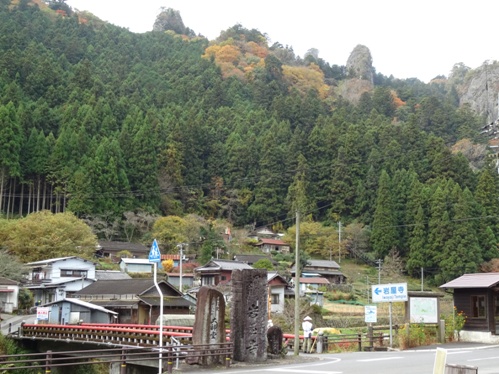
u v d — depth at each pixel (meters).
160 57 169.38
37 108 93.81
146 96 122.12
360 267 81.19
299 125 119.75
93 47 153.38
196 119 107.50
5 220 65.81
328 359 18.95
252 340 18.05
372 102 150.62
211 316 17.59
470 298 26.03
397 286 22.94
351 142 99.19
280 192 97.56
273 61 171.50
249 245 85.56
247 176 99.44
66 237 62.78
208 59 166.25
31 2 179.75
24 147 81.25
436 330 24.91
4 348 32.59
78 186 77.31
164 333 23.92
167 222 77.50
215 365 16.95
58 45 142.62
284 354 19.56
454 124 129.12
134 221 78.44
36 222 62.72
